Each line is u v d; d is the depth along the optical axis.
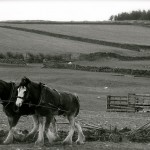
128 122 28.80
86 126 22.44
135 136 20.73
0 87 18.55
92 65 84.62
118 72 76.12
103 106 40.94
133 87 58.50
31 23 160.62
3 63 82.31
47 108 18.38
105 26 165.25
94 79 63.06
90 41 125.81
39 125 18.36
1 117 27.62
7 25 149.00
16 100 18.11
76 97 19.73
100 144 19.05
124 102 44.19
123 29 159.88
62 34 134.00
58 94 18.91
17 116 18.61
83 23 170.62
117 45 119.88
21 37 122.06
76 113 19.70
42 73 69.00
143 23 174.50
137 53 109.81
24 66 79.38
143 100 40.09
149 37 144.00
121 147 18.55
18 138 19.23
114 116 32.72
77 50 105.12
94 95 49.03
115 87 58.09
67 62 88.81
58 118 28.59
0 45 102.00
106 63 90.12
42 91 18.47
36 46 106.69
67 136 18.95
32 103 18.38
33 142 18.95
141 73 74.06
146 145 19.41
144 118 32.31
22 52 94.81
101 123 27.11
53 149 17.41
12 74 65.94
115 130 21.73
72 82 59.91
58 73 69.81
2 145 17.84
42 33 136.38
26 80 18.22
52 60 90.25
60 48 107.00
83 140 19.16
